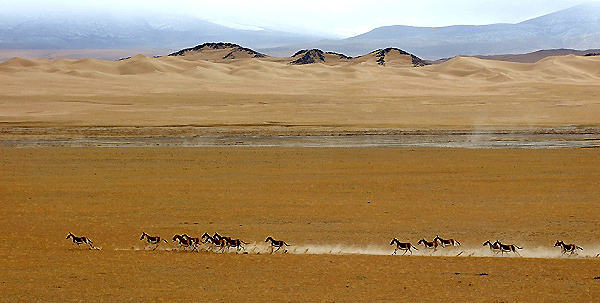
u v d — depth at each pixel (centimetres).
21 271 3447
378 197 5903
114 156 8369
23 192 6216
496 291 3031
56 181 6775
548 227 4753
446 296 2947
